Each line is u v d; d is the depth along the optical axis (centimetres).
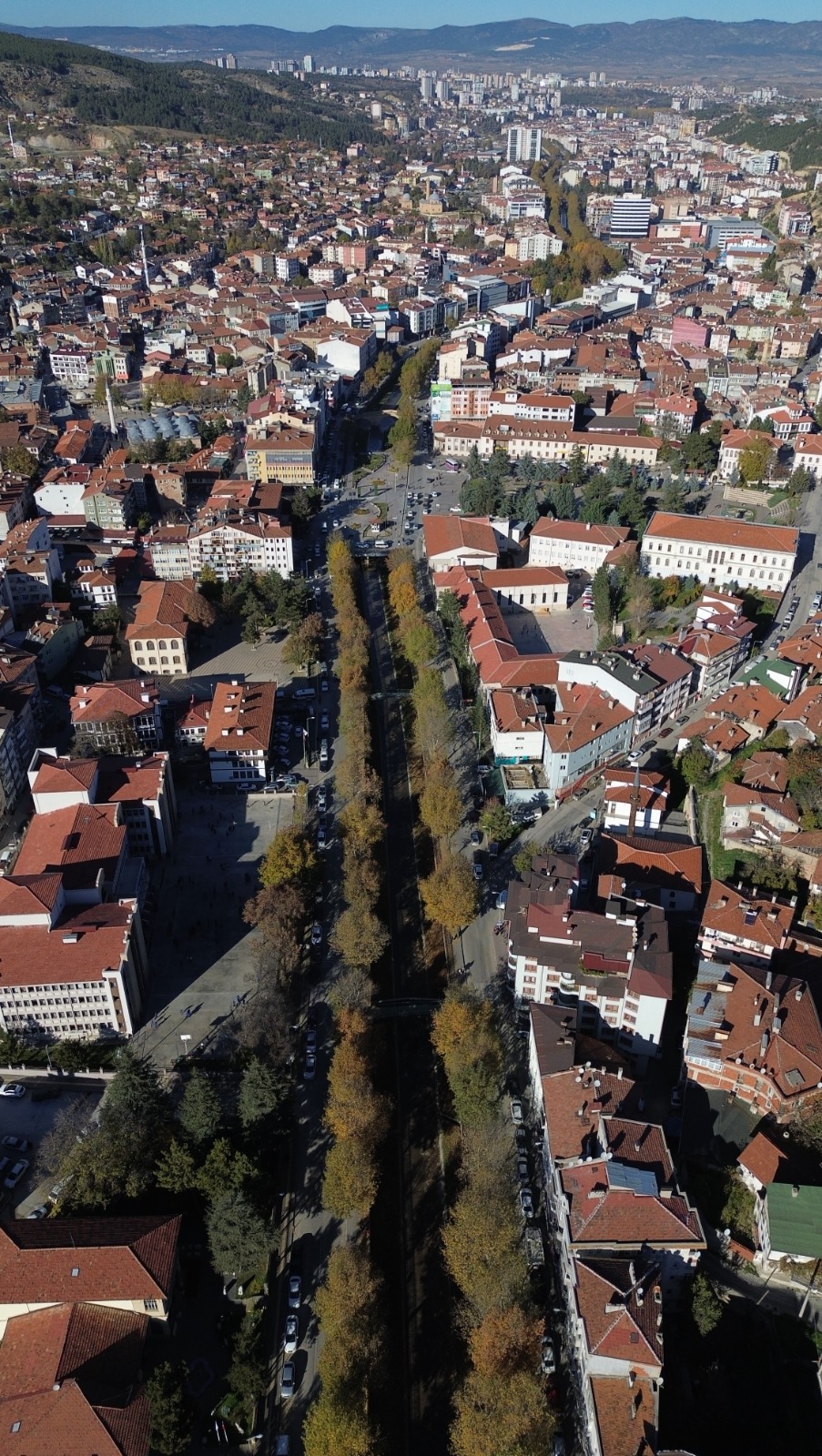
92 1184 17762
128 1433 14462
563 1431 15050
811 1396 15262
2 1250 16275
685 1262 15962
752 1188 17675
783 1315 16112
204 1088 18725
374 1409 15638
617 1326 14438
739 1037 19350
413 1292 17312
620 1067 19175
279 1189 18750
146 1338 16225
